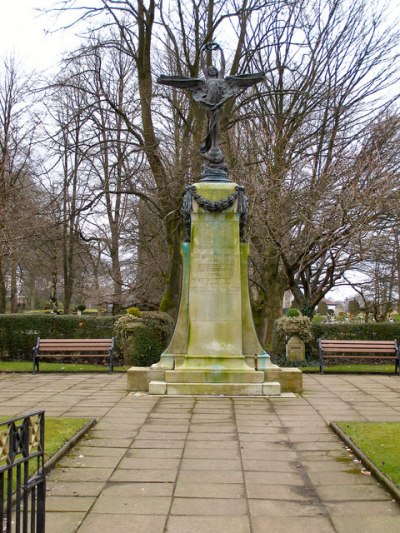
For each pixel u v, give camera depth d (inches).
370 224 711.1
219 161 482.0
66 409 383.2
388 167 770.2
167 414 365.4
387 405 398.9
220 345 444.1
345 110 839.1
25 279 1765.5
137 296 1213.1
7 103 1048.8
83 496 218.7
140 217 1228.5
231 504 210.8
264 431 320.8
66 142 823.1
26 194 1048.8
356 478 240.1
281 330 671.1
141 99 791.7
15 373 597.6
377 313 1149.1
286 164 813.2
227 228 455.8
